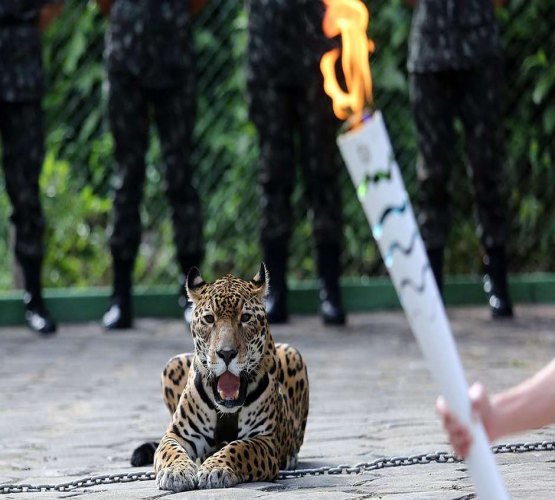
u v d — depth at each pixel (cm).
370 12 1491
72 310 1414
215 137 1505
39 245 1298
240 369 544
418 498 504
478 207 1327
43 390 927
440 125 1277
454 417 258
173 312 1440
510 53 1505
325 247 1316
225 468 534
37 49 1259
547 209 1521
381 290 1470
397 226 248
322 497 512
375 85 1494
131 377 988
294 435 611
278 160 1302
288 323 1341
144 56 1263
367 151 246
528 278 1492
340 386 909
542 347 1111
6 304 1377
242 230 1511
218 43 1505
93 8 1498
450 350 254
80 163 1502
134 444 708
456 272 1521
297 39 1274
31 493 554
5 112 1268
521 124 1509
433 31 1257
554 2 1496
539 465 577
